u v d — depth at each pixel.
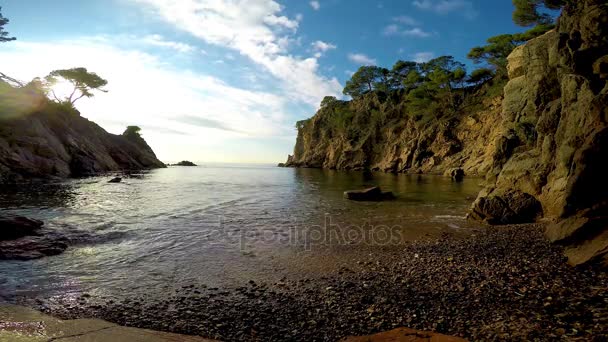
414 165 76.44
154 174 63.09
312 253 10.88
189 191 31.70
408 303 6.79
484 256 10.14
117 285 7.99
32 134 44.41
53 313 6.41
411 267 9.25
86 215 17.20
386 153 93.25
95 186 33.84
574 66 15.47
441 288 7.55
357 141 105.00
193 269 9.22
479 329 5.56
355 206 21.86
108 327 5.73
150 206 21.00
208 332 5.73
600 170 9.54
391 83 110.88
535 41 24.80
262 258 10.30
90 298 7.20
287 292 7.55
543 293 6.97
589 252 8.81
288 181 48.31
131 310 6.59
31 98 53.91
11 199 22.52
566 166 13.71
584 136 11.62
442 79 78.62
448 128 73.62
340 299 7.10
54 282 8.11
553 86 22.78
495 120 62.25
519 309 6.28
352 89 120.50
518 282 7.73
